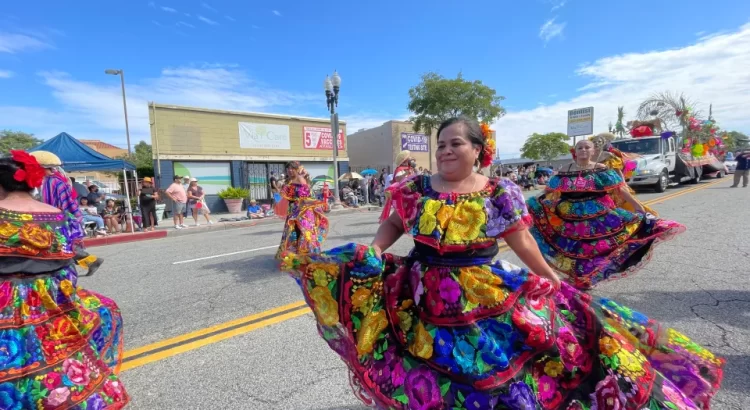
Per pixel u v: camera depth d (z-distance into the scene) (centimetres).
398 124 2903
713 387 204
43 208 244
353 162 3209
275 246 886
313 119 2231
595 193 422
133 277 653
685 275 517
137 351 359
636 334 211
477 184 195
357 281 201
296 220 576
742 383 268
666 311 400
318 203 592
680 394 192
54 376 222
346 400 274
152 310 475
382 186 2041
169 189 1312
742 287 462
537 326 181
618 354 192
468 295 183
